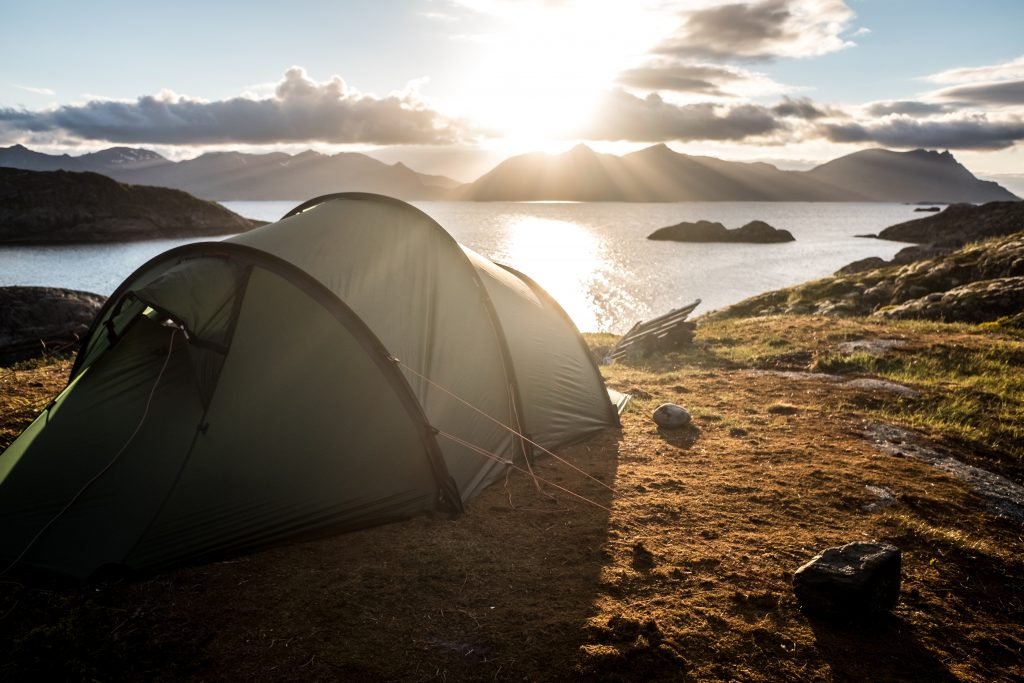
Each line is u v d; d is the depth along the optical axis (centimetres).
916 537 637
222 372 614
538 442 823
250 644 451
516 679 423
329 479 620
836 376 1291
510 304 888
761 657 453
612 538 617
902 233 12100
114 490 570
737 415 1033
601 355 1537
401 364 675
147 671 422
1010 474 841
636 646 452
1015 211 6097
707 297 5331
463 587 530
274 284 655
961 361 1382
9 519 562
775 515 673
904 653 466
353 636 462
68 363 1367
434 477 664
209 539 564
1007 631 509
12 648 435
